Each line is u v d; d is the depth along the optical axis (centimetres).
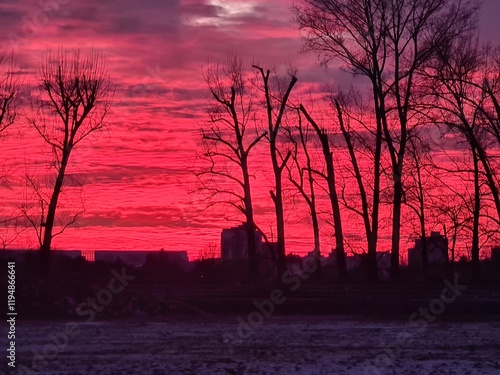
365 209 12312
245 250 13725
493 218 11638
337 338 5475
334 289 9456
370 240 11612
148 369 4069
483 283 10719
